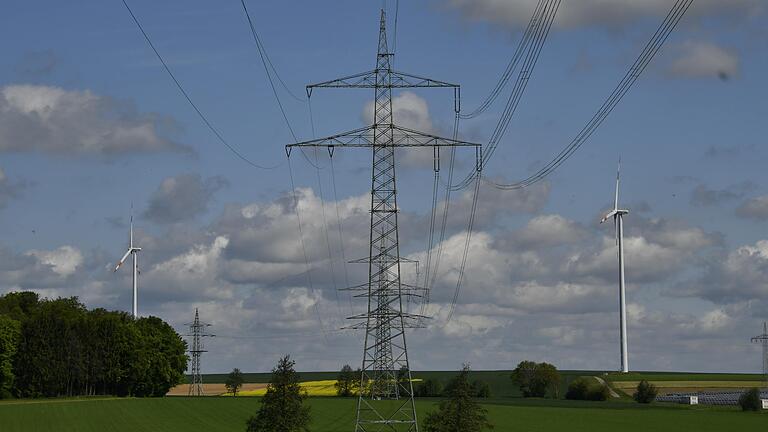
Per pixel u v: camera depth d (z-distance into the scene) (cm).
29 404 17575
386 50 10031
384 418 15725
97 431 13625
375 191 10388
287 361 10962
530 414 17600
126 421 15275
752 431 14350
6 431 13375
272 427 10719
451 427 9894
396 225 10406
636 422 15950
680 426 15225
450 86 9538
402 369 11650
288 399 10794
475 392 10138
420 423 14325
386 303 10512
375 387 11450
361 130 9862
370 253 10469
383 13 10025
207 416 16450
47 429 13738
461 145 9781
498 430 14275
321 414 16750
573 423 15712
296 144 9669
